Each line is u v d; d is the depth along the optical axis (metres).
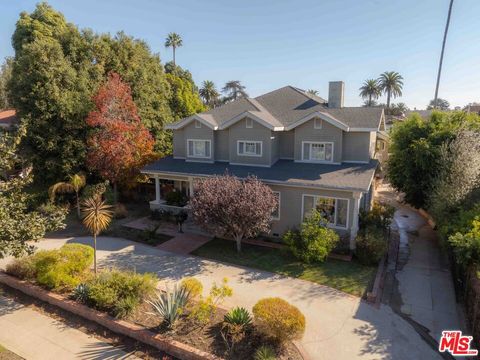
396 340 10.56
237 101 25.58
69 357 9.61
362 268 15.70
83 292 12.22
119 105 23.69
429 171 21.36
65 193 24.92
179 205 22.70
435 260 17.44
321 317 11.74
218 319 11.00
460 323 11.65
